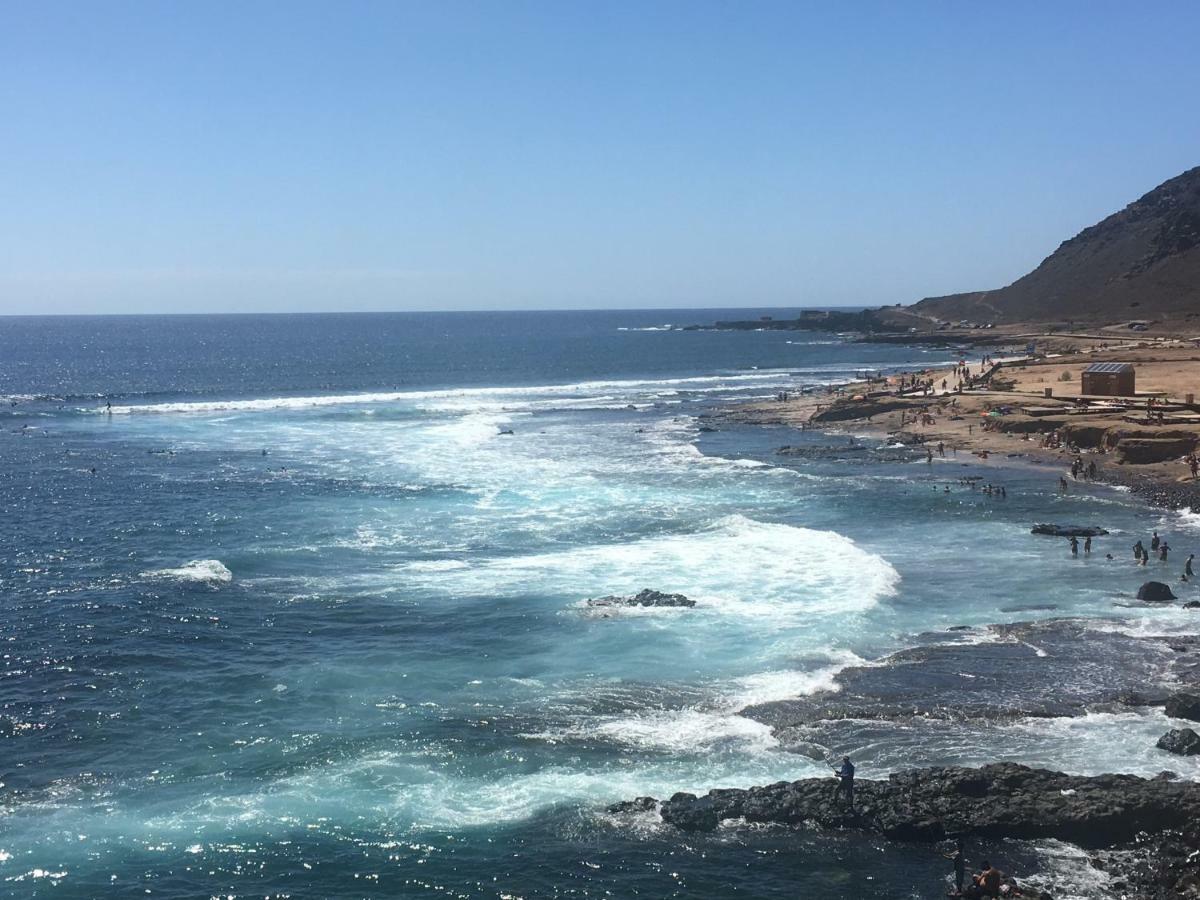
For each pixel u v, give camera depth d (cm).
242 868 2353
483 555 4891
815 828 2445
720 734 2923
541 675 3375
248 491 6588
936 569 4538
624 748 2858
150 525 5628
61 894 2258
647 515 5688
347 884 2297
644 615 3922
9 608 4166
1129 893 2167
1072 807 2394
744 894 2234
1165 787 2434
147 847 2436
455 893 2261
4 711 3183
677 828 2461
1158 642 3544
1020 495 6103
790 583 4309
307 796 2650
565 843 2427
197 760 2853
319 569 4700
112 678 3441
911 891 2228
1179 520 5444
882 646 3569
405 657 3578
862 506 5881
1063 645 3528
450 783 2697
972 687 3189
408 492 6475
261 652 3662
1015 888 2158
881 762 2733
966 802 2453
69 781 2748
